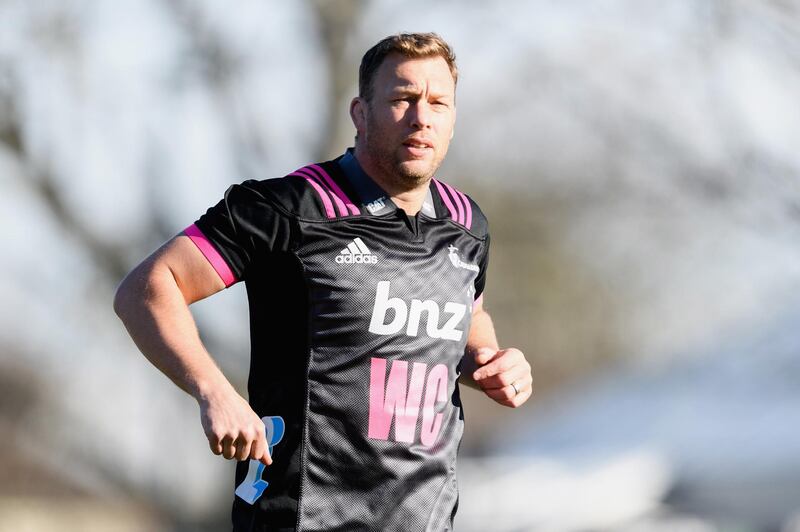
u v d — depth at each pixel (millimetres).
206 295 13758
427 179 14180
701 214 52344
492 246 80062
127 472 59375
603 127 52094
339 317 13703
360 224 13953
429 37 14203
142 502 60625
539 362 90875
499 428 48062
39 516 73562
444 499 14078
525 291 85625
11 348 66250
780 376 33344
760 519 30891
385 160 14000
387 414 13742
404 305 13906
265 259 13781
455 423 14352
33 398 65750
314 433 13625
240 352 53219
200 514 59281
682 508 32562
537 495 36156
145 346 13336
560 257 83000
